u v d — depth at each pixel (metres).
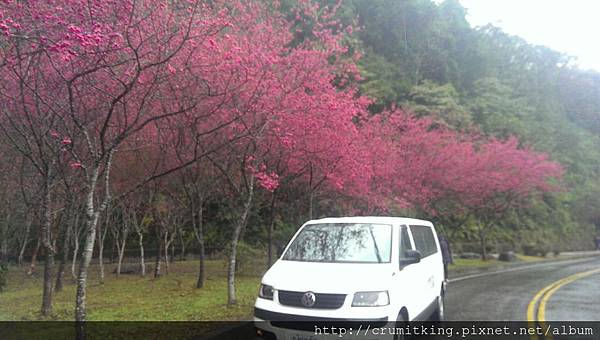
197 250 27.23
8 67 6.95
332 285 5.88
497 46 64.12
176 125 9.88
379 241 7.00
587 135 65.81
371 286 5.91
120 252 17.73
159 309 9.50
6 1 5.31
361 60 34.09
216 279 15.61
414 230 8.30
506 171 24.91
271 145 11.32
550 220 48.81
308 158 12.36
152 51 6.94
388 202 17.03
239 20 10.26
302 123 10.98
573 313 9.88
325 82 11.65
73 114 6.40
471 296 12.58
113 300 10.99
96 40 5.78
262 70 9.39
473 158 23.41
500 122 41.16
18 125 9.01
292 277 6.21
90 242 6.36
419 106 32.69
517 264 26.67
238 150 11.28
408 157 20.39
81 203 15.08
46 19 5.87
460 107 34.91
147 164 13.54
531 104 56.72
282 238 18.28
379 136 17.59
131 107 9.03
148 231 27.20
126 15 6.66
